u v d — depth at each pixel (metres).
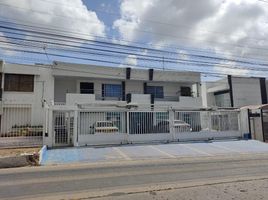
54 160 14.33
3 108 27.16
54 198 6.78
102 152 16.72
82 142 19.52
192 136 22.56
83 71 32.94
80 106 19.80
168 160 14.05
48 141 18.58
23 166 12.72
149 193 7.04
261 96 41.31
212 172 10.12
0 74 29.00
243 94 40.62
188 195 6.75
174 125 22.22
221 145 20.22
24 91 29.70
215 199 6.37
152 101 34.56
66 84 34.59
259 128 24.00
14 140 19.84
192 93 38.78
